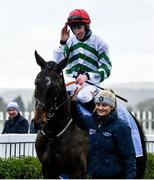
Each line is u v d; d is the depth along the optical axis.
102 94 8.62
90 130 8.69
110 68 11.30
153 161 14.37
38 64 10.52
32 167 13.61
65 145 10.38
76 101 10.59
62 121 10.40
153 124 23.72
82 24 11.21
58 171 10.55
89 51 11.30
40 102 10.09
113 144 8.59
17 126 15.93
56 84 10.19
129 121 10.77
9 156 14.40
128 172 8.54
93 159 8.64
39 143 10.52
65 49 11.34
